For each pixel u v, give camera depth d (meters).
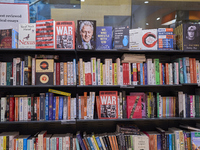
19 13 2.44
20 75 2.22
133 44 2.35
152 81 2.34
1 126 2.44
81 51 2.32
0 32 2.16
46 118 2.23
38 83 2.22
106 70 2.29
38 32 2.19
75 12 2.63
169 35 2.35
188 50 2.33
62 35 2.21
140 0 2.69
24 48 2.16
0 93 2.46
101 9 2.66
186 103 2.38
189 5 2.71
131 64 2.36
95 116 2.40
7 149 2.14
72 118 2.26
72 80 2.25
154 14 2.68
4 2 2.43
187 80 2.36
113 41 2.33
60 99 2.27
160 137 2.29
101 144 2.19
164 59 2.67
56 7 2.62
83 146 2.18
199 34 2.37
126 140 2.22
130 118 2.26
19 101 2.22
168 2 2.70
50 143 2.18
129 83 2.30
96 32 2.31
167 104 2.41
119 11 2.67
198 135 2.31
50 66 2.24
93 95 2.28
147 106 2.36
